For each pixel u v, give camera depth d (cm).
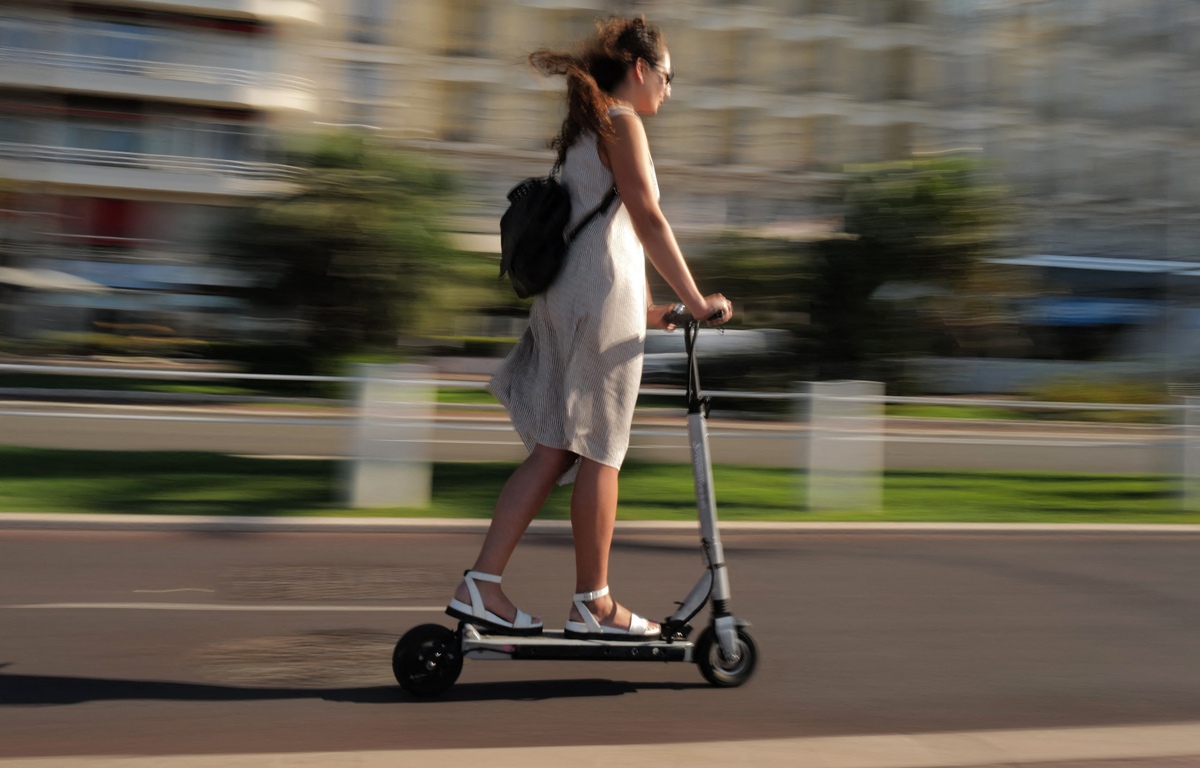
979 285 2147
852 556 589
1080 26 2972
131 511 649
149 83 3538
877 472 787
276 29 3609
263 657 356
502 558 316
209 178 3588
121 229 3553
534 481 319
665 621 329
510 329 2461
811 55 3778
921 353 2130
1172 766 261
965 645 399
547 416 318
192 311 2955
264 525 622
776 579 516
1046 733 285
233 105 3597
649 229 310
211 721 289
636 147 307
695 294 315
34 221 3338
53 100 3509
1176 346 2691
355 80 3644
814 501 781
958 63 3412
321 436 1232
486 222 2345
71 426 1220
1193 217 2730
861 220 2092
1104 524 713
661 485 826
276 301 2175
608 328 312
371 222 2141
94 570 497
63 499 678
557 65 320
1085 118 2873
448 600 459
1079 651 395
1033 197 2667
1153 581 536
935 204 2105
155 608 425
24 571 489
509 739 280
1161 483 933
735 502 773
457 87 3562
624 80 321
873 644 396
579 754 257
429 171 2242
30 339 2717
